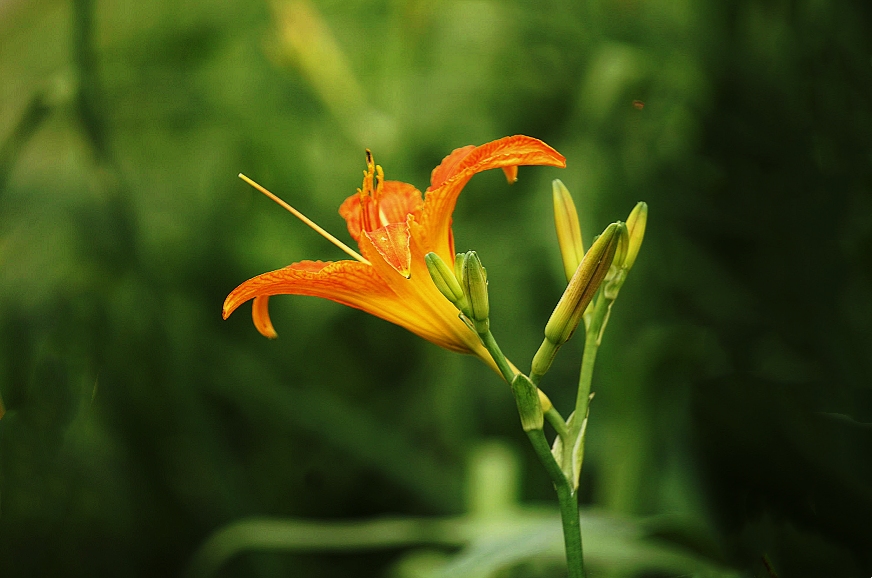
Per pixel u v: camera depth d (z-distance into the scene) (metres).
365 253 0.77
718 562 0.83
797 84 1.00
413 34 1.17
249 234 1.24
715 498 0.82
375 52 1.29
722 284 1.00
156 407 1.10
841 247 0.97
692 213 1.01
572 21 1.17
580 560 0.75
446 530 0.94
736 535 0.81
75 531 1.04
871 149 0.97
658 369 0.97
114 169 1.02
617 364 0.98
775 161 0.99
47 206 1.07
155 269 1.10
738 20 1.07
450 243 0.78
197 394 1.04
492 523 0.94
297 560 1.09
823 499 0.79
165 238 1.21
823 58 0.99
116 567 1.05
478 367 1.18
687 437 0.82
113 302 1.11
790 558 0.80
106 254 1.11
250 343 1.21
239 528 0.97
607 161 1.07
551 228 1.10
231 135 1.23
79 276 1.11
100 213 1.07
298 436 1.16
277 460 1.16
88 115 1.00
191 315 1.13
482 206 1.24
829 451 0.79
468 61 1.24
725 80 1.03
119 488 1.07
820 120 0.98
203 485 1.11
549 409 0.76
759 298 0.98
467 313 0.76
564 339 0.75
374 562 1.10
